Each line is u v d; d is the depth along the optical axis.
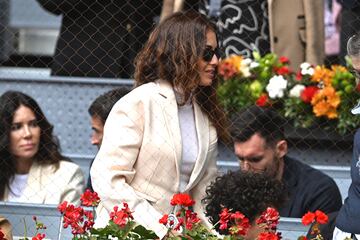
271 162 10.77
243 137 10.71
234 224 8.50
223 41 13.69
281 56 13.66
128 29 13.15
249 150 10.72
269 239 8.19
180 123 9.28
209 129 9.41
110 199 8.95
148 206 8.95
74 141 13.68
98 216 9.18
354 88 12.73
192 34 9.16
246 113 10.83
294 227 10.31
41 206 10.57
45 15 17.88
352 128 12.84
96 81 13.37
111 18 13.12
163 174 9.12
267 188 8.80
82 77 13.54
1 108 11.43
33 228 10.56
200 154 9.25
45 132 11.57
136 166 9.12
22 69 14.65
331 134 12.93
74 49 13.43
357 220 8.95
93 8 13.23
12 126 11.42
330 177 11.22
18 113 11.41
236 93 12.95
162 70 9.21
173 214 9.05
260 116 10.76
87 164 12.66
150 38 9.32
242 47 13.71
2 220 9.39
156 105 9.13
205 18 9.25
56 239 10.51
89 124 13.64
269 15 13.59
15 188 11.48
